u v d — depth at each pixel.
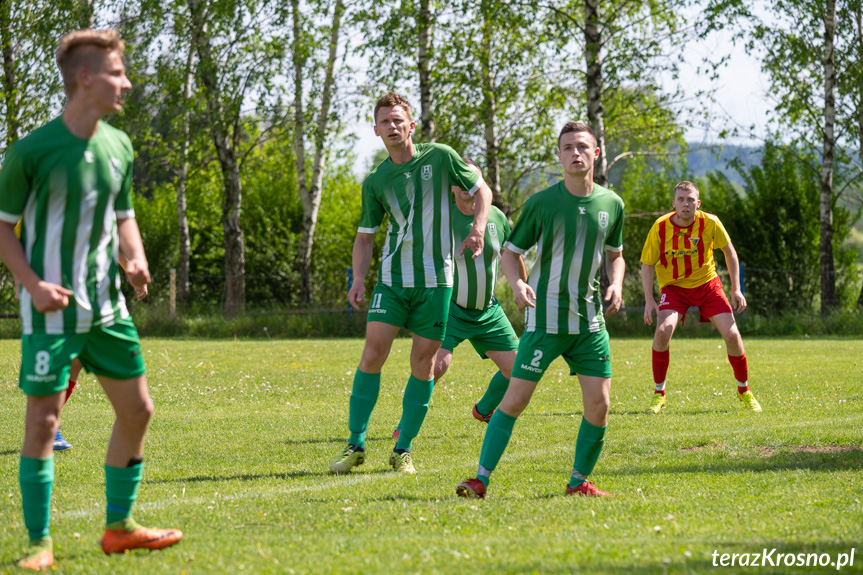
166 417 13.36
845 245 43.41
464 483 7.43
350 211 49.44
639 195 45.22
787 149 40.47
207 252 48.47
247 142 44.78
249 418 13.30
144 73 37.62
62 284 5.34
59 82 35.09
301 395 16.25
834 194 41.91
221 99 36.31
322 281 48.22
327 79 38.03
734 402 14.29
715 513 6.45
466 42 34.81
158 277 46.00
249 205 47.88
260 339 33.47
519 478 8.42
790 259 42.31
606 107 37.50
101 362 5.57
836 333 34.75
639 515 6.45
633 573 4.80
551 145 38.31
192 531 6.21
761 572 4.80
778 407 13.48
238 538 5.91
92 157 5.39
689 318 34.81
